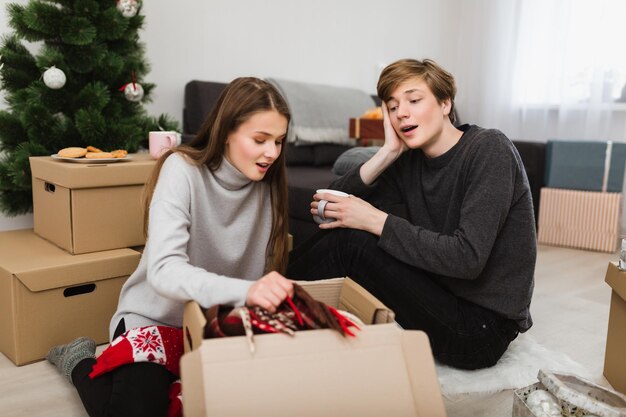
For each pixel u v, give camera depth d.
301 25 3.14
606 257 2.79
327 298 1.06
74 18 1.83
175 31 2.61
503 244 1.27
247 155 1.05
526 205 1.26
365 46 3.51
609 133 3.31
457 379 1.31
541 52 3.54
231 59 2.85
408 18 3.71
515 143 3.19
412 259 1.21
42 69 1.84
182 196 1.05
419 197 1.38
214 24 2.75
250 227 1.19
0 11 2.05
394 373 0.78
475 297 1.29
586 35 3.29
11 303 1.38
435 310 1.26
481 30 3.79
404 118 1.26
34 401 1.24
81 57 1.89
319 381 0.74
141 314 1.14
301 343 0.76
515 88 3.65
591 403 1.02
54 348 1.38
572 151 2.99
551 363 1.40
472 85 3.89
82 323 1.51
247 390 0.71
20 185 1.78
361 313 0.96
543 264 2.61
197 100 2.54
